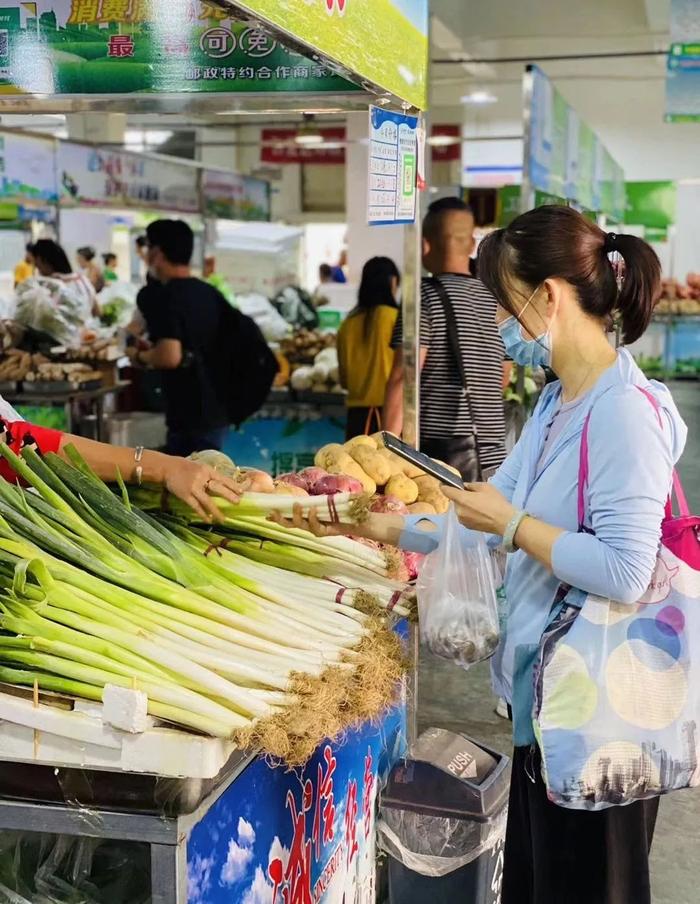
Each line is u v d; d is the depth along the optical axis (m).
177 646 1.69
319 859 2.20
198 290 5.29
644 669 1.70
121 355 6.42
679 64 7.27
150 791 1.55
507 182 17.70
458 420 3.97
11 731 1.59
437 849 2.41
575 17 14.53
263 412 6.33
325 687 1.68
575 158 6.49
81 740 1.56
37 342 6.08
